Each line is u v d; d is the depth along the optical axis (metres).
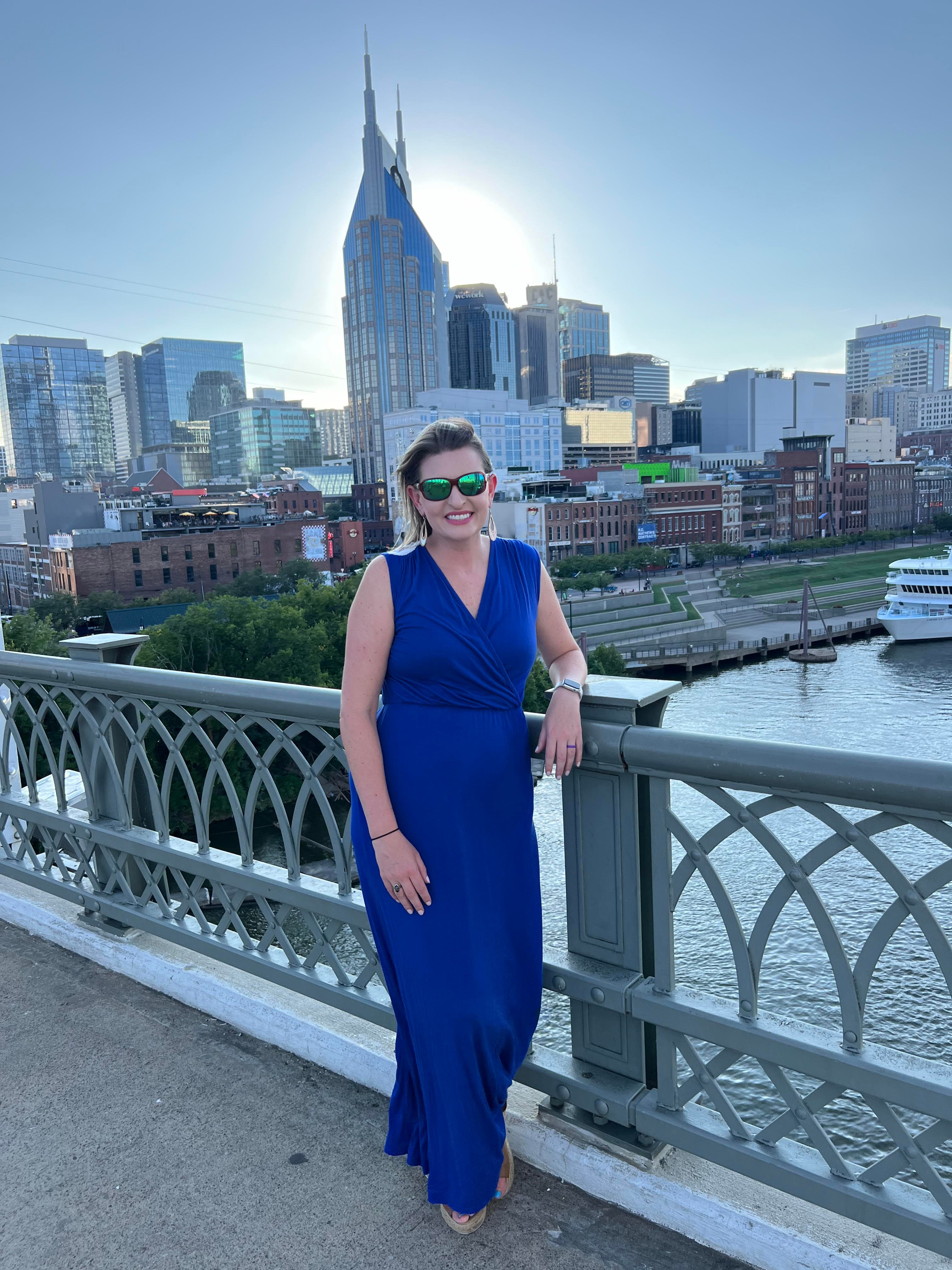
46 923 3.13
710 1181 1.79
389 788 1.68
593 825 1.82
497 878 1.71
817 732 54.44
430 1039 1.70
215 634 39.84
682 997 1.71
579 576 113.38
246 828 2.43
